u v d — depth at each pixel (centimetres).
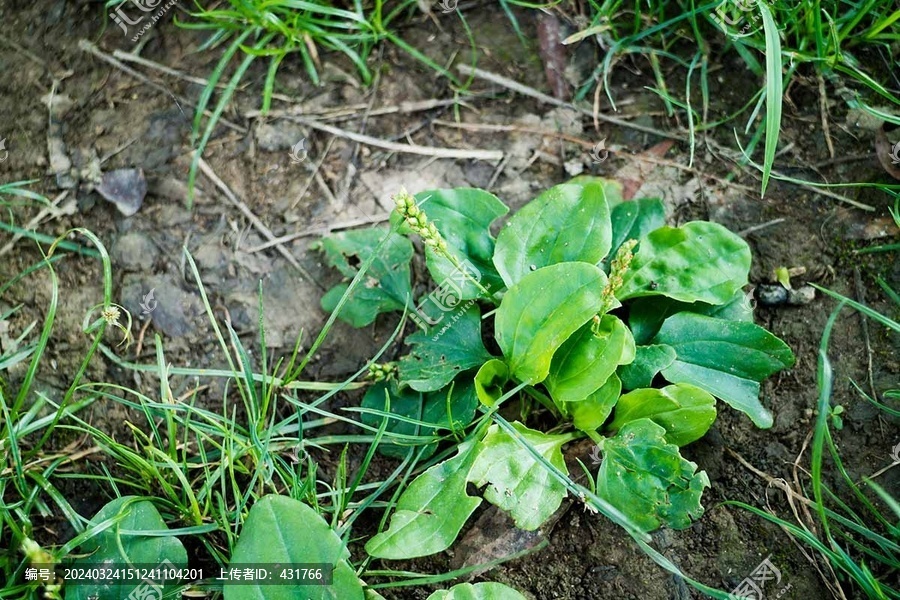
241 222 79
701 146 79
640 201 75
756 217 77
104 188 79
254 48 81
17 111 80
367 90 81
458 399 73
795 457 73
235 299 77
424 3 82
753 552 72
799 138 79
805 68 80
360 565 71
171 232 79
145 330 77
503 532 72
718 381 71
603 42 81
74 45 82
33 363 72
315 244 78
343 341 77
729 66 81
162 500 72
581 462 71
